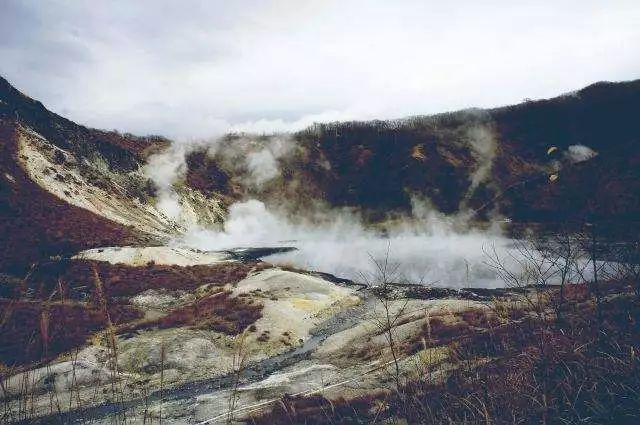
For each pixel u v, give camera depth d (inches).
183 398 978.7
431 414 242.7
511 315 285.0
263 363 1255.5
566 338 244.7
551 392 231.6
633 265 231.1
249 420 765.9
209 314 1576.0
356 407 669.9
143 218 3501.5
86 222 2689.5
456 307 1305.4
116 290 1807.3
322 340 1396.4
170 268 2194.9
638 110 5772.6
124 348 1226.0
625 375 225.1
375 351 1133.7
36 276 1795.0
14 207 2450.8
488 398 237.9
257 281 1983.3
